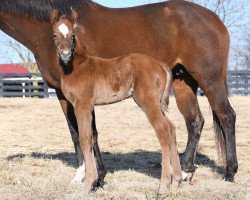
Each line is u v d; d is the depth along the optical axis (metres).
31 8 6.67
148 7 6.94
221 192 5.80
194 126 7.07
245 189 5.97
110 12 6.87
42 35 6.66
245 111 17.19
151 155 8.98
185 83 7.08
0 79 25.77
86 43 6.61
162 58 6.77
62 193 5.66
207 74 6.66
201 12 6.79
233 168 6.55
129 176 6.93
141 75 5.73
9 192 5.76
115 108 19.08
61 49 5.57
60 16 6.11
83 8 6.75
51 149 9.78
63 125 14.09
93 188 5.78
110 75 5.82
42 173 7.16
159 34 6.73
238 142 10.48
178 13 6.72
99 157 6.31
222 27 6.82
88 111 5.77
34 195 5.53
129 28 6.73
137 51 6.72
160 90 5.77
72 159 8.47
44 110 18.50
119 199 5.54
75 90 5.75
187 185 6.25
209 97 6.73
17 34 6.90
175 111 16.83
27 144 10.44
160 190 5.75
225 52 6.77
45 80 6.91
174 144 5.93
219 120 6.70
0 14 6.84
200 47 6.64
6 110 18.42
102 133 12.20
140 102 5.77
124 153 9.25
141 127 13.48
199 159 8.44
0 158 8.48
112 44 6.68
